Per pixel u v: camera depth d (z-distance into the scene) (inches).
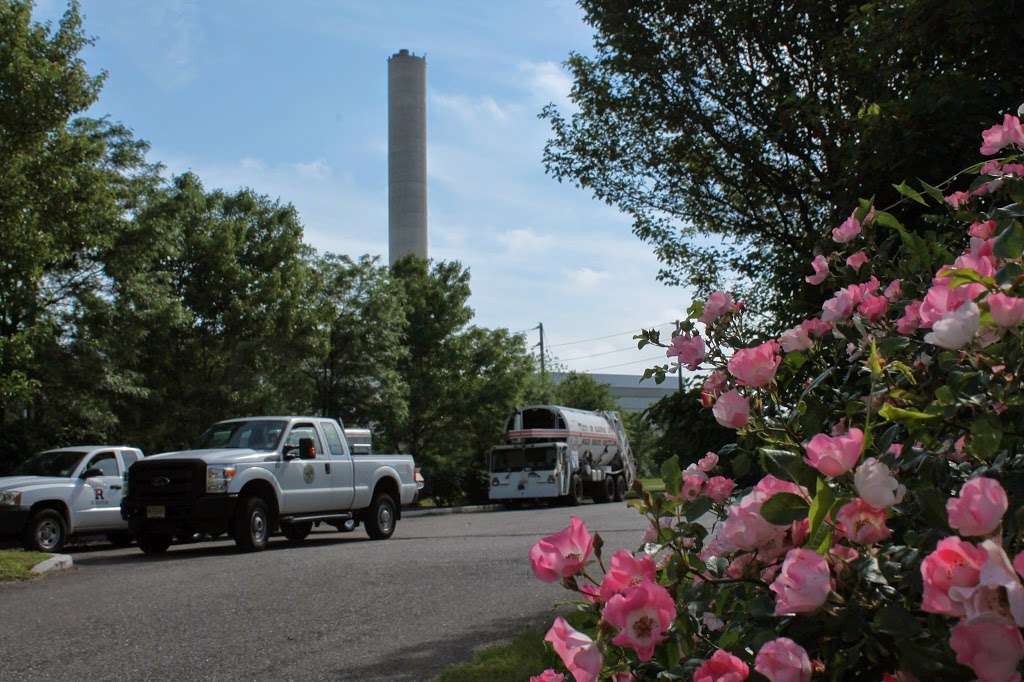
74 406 837.2
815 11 459.5
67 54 674.8
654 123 517.0
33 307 819.4
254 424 695.1
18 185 631.2
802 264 291.9
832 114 368.8
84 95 668.1
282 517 673.0
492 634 312.5
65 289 859.4
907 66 298.4
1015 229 85.1
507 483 1403.8
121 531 789.9
